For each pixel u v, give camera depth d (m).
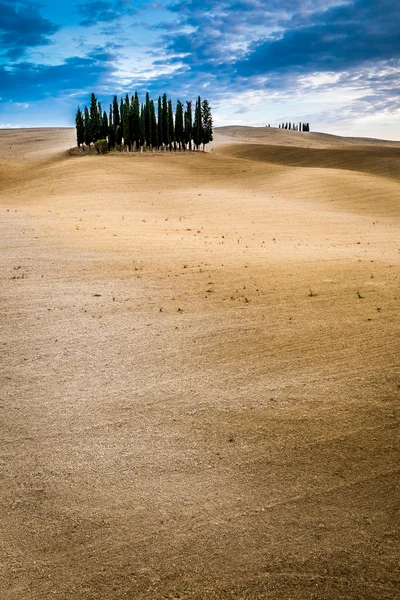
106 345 9.58
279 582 4.32
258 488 5.53
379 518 5.06
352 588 4.25
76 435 6.55
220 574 4.41
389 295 13.15
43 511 5.17
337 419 6.91
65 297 12.75
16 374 8.30
